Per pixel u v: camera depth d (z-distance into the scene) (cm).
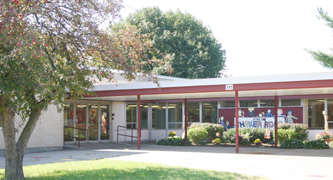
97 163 1119
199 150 1602
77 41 949
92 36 945
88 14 956
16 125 1470
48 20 942
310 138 2173
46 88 874
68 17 955
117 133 2103
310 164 1106
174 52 3300
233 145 1912
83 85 942
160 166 1045
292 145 1684
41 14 894
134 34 1066
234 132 2027
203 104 2477
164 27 3388
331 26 2633
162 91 1495
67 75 892
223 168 1033
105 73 984
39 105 855
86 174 886
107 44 962
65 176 859
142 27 3306
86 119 2002
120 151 1559
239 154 1410
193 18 3578
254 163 1139
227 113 2392
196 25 3512
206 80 1389
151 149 1669
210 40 3441
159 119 2456
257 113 2308
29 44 743
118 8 955
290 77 1235
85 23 944
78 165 1066
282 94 1675
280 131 1902
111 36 1009
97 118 2070
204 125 2112
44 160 1235
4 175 883
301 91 1460
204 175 886
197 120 2472
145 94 1546
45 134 1614
